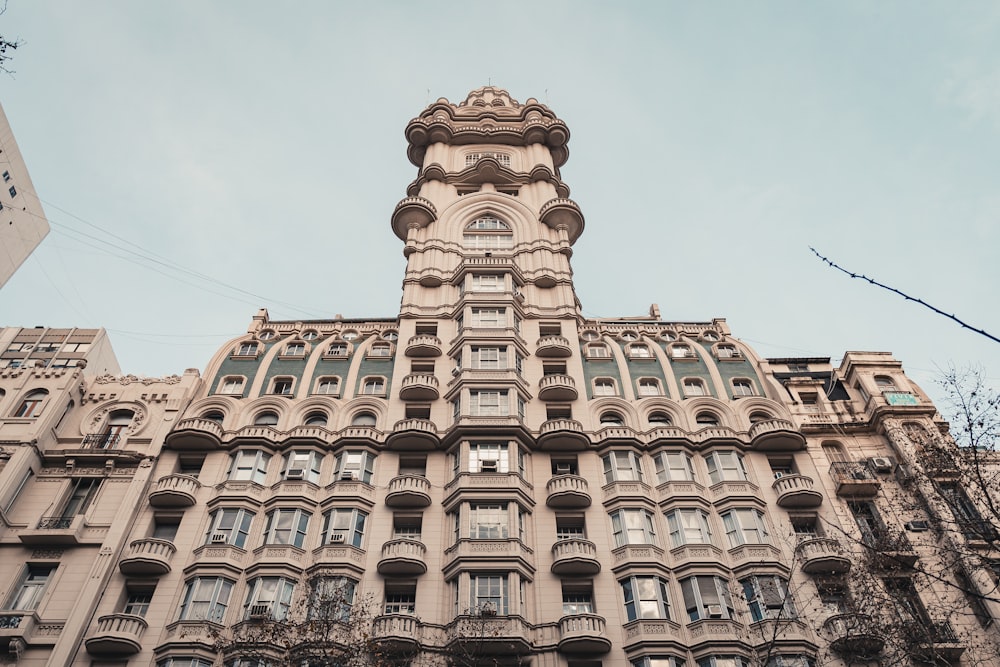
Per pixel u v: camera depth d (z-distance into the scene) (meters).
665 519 42.06
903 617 36.03
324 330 56.03
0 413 45.19
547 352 51.75
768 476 44.41
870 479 42.84
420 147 76.00
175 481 42.28
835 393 50.25
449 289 57.59
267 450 45.03
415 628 35.97
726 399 49.66
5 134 73.50
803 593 38.22
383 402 48.53
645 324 57.62
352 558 39.31
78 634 35.69
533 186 68.94
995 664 34.62
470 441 44.69
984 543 38.47
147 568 38.41
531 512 42.09
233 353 52.88
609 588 38.62
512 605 37.06
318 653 32.34
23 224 75.94
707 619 36.66
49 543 39.91
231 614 37.25
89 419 46.66
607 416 48.81
